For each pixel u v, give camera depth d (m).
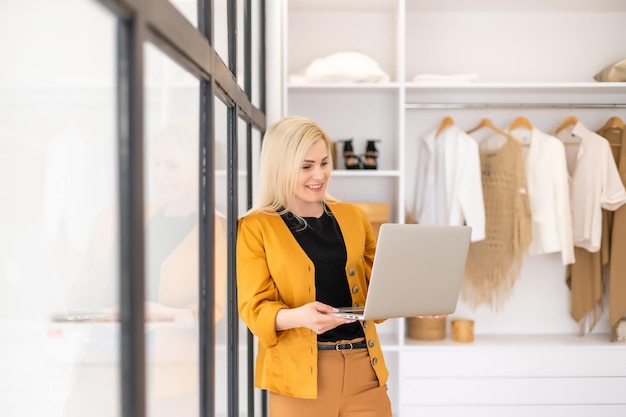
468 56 4.36
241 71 2.69
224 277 2.20
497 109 4.32
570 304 4.32
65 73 0.88
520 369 3.90
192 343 1.65
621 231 4.05
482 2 4.14
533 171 3.98
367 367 2.28
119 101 1.04
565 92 4.25
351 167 4.06
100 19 0.96
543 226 3.94
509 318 4.36
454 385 3.88
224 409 2.24
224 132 2.17
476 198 3.91
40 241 0.85
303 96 4.30
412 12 4.34
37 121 0.83
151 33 1.18
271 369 2.27
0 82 0.75
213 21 1.83
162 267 1.33
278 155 2.32
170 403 1.42
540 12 4.35
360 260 2.39
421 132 4.34
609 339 4.12
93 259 0.98
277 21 3.73
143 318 1.09
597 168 4.00
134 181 1.05
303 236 2.31
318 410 2.23
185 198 1.54
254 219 2.31
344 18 4.31
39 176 0.84
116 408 1.05
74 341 0.95
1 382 0.79
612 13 4.36
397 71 4.06
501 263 4.03
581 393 3.91
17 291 0.82
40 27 0.82
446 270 2.25
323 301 2.29
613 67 4.02
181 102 1.48
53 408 0.93
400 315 2.19
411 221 4.16
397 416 4.06
